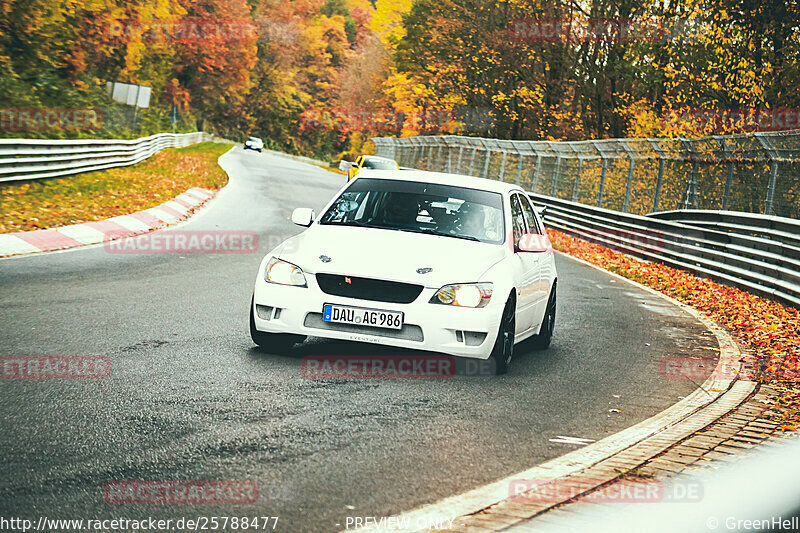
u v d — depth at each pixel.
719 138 17.67
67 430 4.67
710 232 16.52
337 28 136.25
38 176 19.86
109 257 12.30
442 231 7.38
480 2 51.66
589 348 8.70
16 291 9.06
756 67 31.53
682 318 11.54
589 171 27.23
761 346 9.52
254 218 20.95
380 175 8.08
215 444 4.58
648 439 5.18
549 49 43.53
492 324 6.62
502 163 36.41
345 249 6.91
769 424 5.63
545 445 5.00
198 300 9.34
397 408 5.60
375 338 6.58
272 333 6.98
